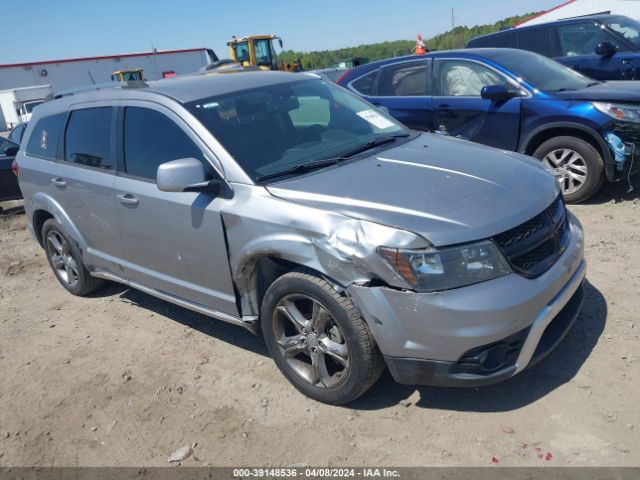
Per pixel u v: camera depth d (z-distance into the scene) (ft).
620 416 9.46
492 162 11.43
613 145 18.89
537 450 9.00
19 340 15.14
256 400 11.21
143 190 12.66
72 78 123.03
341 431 10.03
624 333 11.66
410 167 11.08
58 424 11.34
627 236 16.75
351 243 9.21
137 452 10.25
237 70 15.58
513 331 8.98
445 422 9.89
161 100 12.64
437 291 8.81
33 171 16.51
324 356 10.50
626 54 28.48
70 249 16.76
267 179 11.00
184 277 12.60
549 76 21.66
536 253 9.66
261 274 11.21
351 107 14.26
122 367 13.08
